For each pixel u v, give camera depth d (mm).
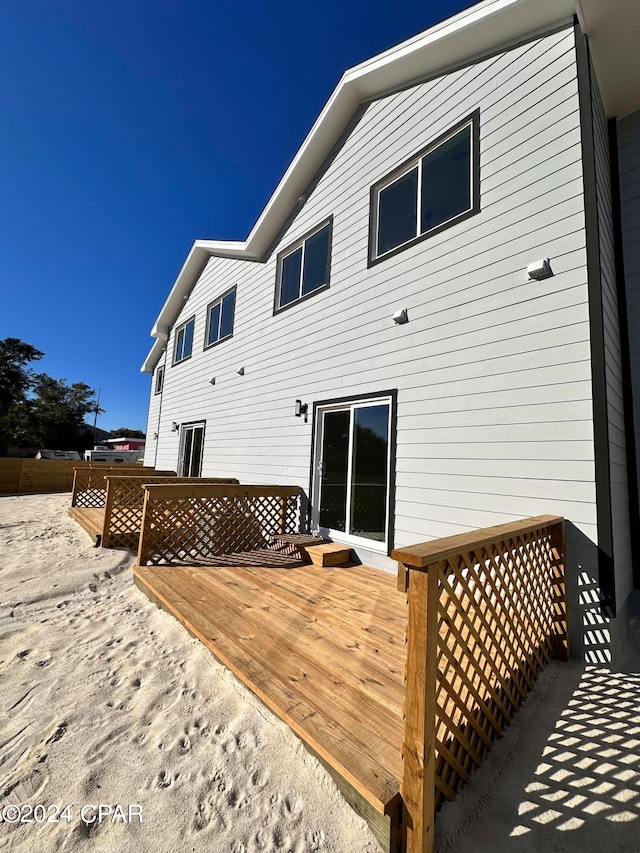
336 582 4109
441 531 3900
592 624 2787
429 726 1381
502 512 3414
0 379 33125
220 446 8727
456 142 4285
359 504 5016
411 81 4855
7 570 4984
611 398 3268
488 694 1949
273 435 6871
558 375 3156
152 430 14328
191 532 5172
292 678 2227
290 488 6012
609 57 3594
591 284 3021
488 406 3619
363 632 2873
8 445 31469
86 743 1964
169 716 2172
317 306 6066
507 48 3828
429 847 1342
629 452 3912
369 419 4996
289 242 7008
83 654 2889
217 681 2479
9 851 1428
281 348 6883
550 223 3326
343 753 1640
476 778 1721
